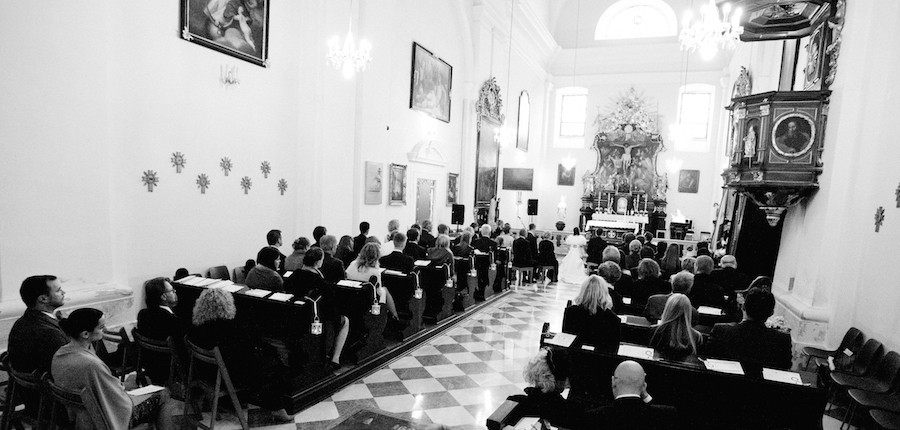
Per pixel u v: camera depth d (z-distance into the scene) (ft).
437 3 42.04
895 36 17.17
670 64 66.74
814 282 19.90
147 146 19.38
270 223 25.86
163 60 19.81
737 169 23.50
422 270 24.22
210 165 22.24
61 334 11.07
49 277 11.37
